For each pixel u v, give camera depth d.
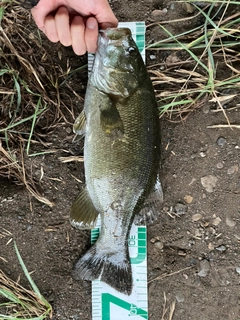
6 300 0.54
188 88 0.55
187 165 0.55
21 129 0.54
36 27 0.54
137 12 0.55
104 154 0.46
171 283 0.55
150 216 0.51
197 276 0.55
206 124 0.55
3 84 0.53
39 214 0.55
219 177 0.55
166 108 0.53
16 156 0.54
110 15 0.46
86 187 0.50
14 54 0.53
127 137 0.46
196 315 0.55
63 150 0.55
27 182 0.54
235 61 0.55
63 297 0.55
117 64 0.45
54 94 0.54
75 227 0.51
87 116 0.47
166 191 0.55
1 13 0.51
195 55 0.55
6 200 0.54
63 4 0.46
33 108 0.54
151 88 0.47
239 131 0.55
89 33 0.45
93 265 0.51
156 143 0.48
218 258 0.55
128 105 0.45
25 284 0.54
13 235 0.54
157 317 0.55
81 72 0.55
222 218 0.55
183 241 0.55
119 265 0.51
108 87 0.45
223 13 0.54
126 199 0.48
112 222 0.49
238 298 0.55
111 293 0.54
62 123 0.54
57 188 0.55
